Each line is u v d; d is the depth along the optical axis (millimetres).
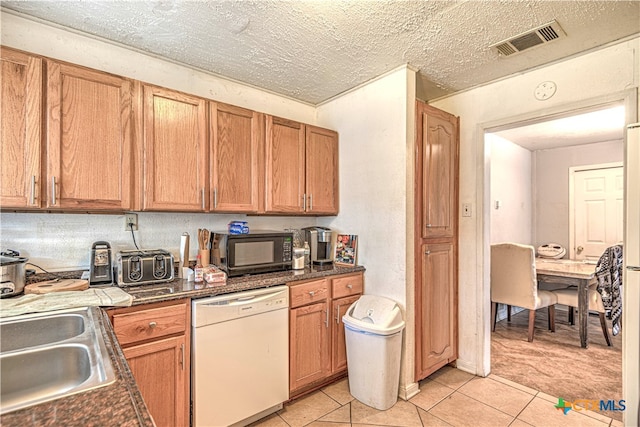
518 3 1569
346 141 2674
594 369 2619
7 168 1419
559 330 3631
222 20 1712
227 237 2051
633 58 1852
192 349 1677
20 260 1500
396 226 2260
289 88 2611
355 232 2576
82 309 1355
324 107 2893
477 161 2543
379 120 2391
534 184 4848
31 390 935
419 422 1911
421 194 2322
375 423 1903
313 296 2205
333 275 2320
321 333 2252
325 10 1623
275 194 2344
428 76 2385
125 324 1476
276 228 2758
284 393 2023
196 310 1671
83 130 1604
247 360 1852
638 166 1590
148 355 1542
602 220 4309
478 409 2047
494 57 2098
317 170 2596
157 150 1826
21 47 1689
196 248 2295
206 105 2016
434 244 2434
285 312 2037
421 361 2297
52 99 1521
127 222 2020
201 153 1983
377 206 2400
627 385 1619
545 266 3570
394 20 1706
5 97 1417
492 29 1786
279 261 2289
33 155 1469
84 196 1603
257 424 1900
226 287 1803
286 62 2182
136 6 1598
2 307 1289
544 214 4793
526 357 2869
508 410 2035
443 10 1624
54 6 1604
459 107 2662
